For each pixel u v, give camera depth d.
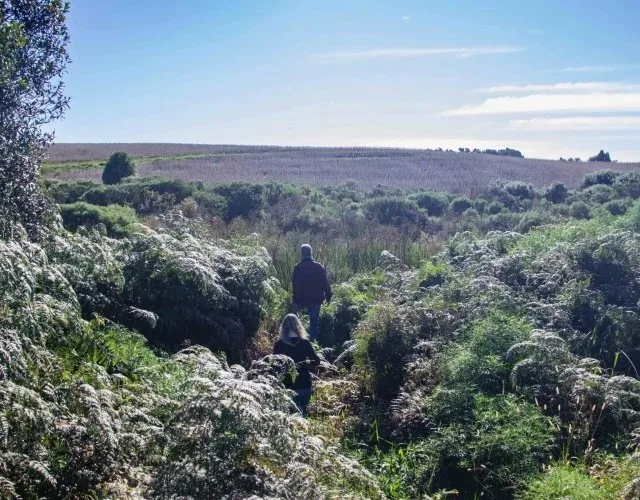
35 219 8.88
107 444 4.85
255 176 50.25
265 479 4.68
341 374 9.70
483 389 7.47
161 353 8.84
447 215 24.42
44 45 9.04
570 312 9.52
